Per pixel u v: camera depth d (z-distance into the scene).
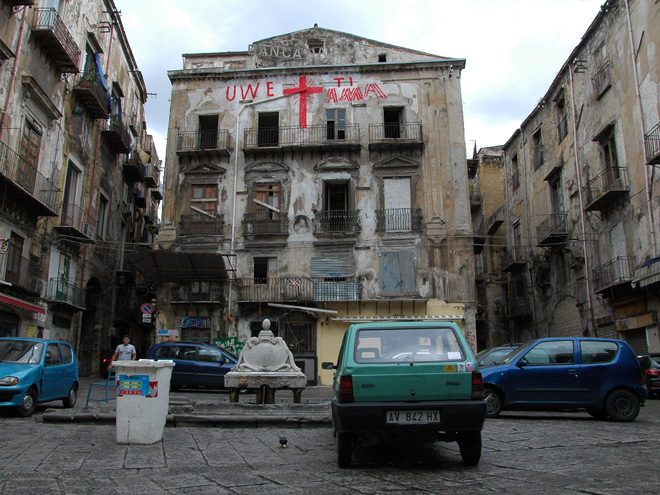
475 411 5.89
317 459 6.66
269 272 26.34
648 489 4.86
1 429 8.81
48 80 21.41
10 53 17.95
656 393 17.23
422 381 6.06
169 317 25.98
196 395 17.47
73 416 9.63
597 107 24.52
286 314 25.66
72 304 22.98
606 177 23.34
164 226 27.27
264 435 8.61
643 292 20.27
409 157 27.20
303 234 26.62
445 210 26.55
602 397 10.57
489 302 37.06
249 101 28.59
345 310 25.58
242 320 25.77
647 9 20.53
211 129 28.91
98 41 26.64
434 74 28.33
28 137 20.06
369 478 5.53
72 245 24.11
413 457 6.75
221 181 27.62
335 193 27.83
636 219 21.09
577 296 26.03
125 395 7.66
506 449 7.25
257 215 26.92
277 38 29.56
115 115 28.75
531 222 32.16
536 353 11.16
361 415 5.91
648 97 20.39
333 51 29.23
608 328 23.17
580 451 7.04
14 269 18.97
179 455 6.83
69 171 24.22
